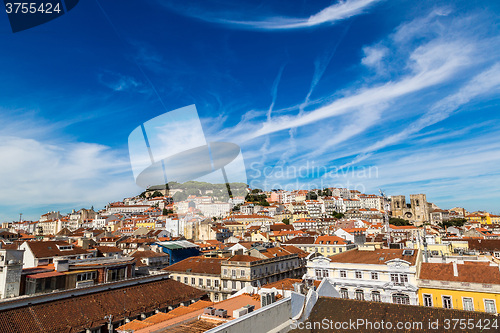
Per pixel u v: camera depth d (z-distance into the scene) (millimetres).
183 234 161750
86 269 55031
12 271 46062
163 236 159250
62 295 47531
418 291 55719
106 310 48812
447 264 57438
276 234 170000
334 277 65125
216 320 28766
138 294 56094
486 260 64562
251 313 24297
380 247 82000
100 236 174375
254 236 153375
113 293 53688
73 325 43281
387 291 58531
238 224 189625
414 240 94625
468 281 51781
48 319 42656
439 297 53594
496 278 50281
